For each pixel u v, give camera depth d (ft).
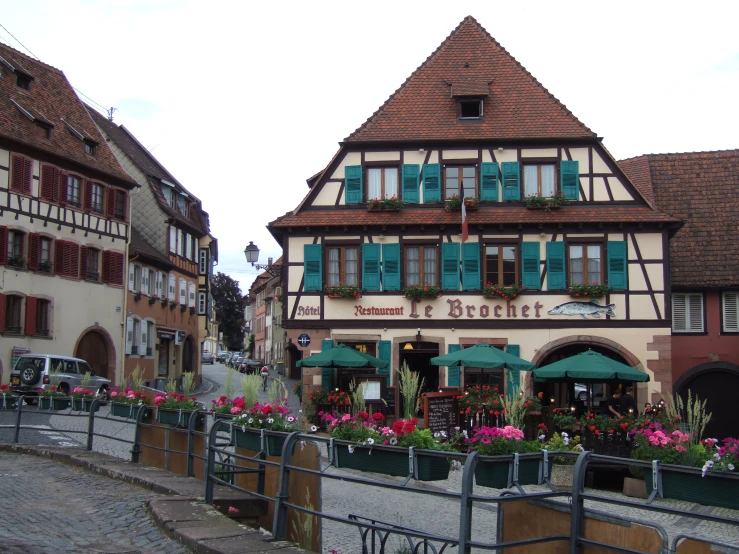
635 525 18.11
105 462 42.11
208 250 158.51
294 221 83.87
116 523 28.76
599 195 83.56
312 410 72.23
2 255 95.45
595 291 81.25
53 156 103.60
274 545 23.50
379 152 85.30
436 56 90.94
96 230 111.45
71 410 50.93
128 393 46.93
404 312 82.99
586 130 84.43
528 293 82.58
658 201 97.66
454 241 83.51
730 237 93.15
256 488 31.19
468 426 60.29
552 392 82.48
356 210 84.64
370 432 25.40
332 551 26.55
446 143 84.79
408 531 20.59
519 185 83.97
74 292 106.73
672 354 90.17
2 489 35.65
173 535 25.73
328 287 83.46
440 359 64.03
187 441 37.88
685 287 89.81
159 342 131.54
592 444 49.55
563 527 19.48
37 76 112.98
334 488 42.24
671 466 20.21
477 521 32.91
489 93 86.22
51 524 28.43
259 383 34.73
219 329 332.39
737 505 19.43
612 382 81.97
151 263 127.24
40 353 95.66
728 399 89.92
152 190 133.90
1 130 95.96
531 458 21.06
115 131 141.59
